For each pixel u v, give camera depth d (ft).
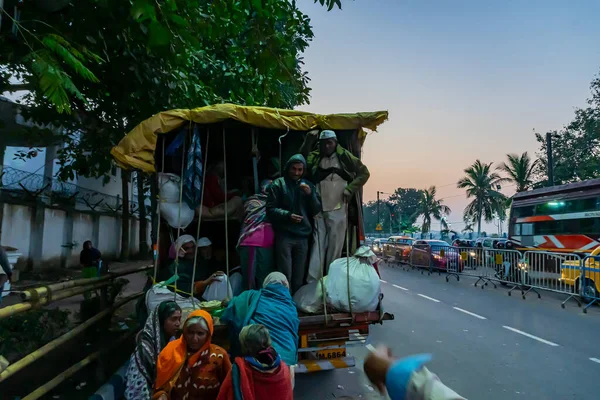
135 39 18.78
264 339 9.66
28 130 34.76
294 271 16.30
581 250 50.85
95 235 65.00
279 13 19.88
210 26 18.74
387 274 61.05
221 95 30.60
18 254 41.47
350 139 18.29
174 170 17.78
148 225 85.15
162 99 23.82
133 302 35.04
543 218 57.93
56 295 13.34
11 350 16.22
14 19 11.30
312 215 16.61
